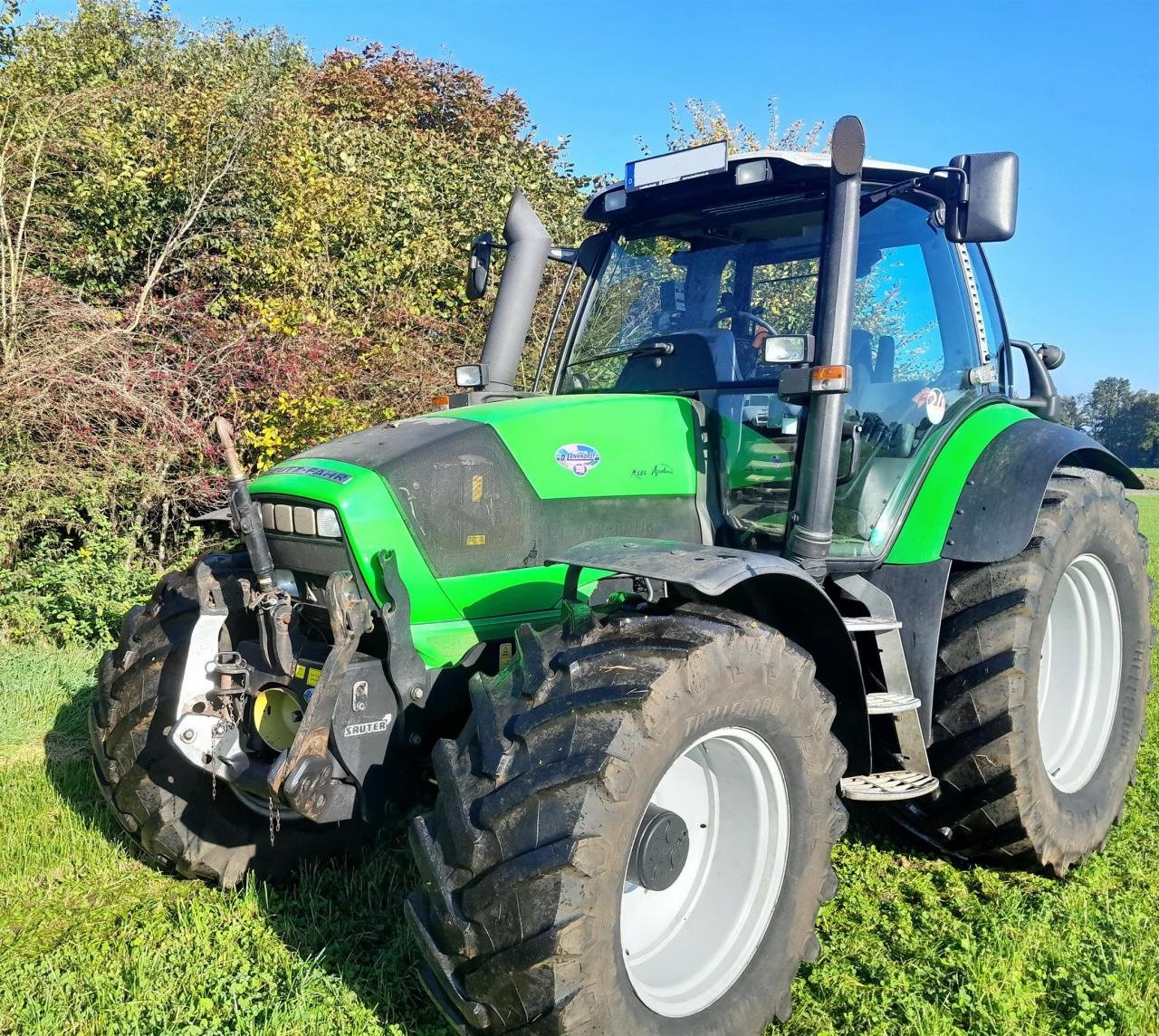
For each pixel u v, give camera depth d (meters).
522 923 2.12
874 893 3.39
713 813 2.80
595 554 2.67
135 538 7.41
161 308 8.13
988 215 3.13
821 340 3.03
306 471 2.89
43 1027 2.56
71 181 8.48
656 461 3.27
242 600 3.14
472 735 2.41
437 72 19.30
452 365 8.98
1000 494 3.45
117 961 2.90
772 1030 2.69
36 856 3.51
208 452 7.46
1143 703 4.03
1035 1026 2.64
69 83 10.77
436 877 2.25
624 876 2.23
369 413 8.23
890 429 3.55
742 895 2.67
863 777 3.17
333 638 2.96
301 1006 2.61
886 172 3.53
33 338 6.96
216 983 2.76
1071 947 2.98
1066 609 3.97
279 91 10.11
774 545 3.28
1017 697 3.28
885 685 3.32
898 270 3.65
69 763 4.43
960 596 3.45
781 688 2.57
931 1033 2.56
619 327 3.92
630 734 2.23
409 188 10.09
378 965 2.84
